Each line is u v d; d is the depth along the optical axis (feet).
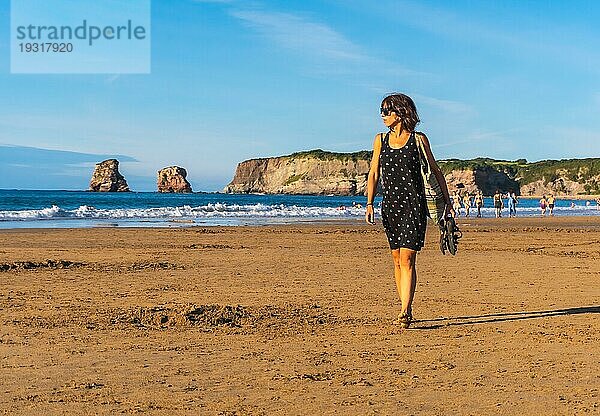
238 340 20.20
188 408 13.33
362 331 21.71
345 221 123.85
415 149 22.43
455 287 32.78
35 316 23.94
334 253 53.26
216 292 30.63
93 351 18.54
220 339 20.34
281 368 16.71
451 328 22.25
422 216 22.43
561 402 13.75
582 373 16.20
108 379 15.57
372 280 35.55
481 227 105.09
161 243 64.08
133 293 30.12
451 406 13.48
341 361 17.51
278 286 32.89
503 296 29.76
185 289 31.58
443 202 22.72
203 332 21.39
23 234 75.25
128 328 21.90
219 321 23.08
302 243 65.46
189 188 603.26
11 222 107.55
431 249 57.26
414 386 15.02
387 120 22.68
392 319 23.90
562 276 37.42
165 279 35.58
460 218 146.72
